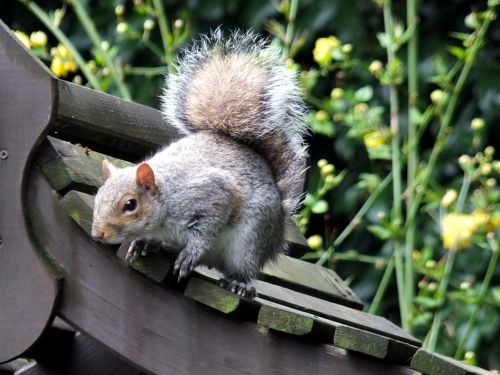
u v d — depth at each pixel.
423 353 6.40
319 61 11.00
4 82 7.22
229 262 7.44
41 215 7.20
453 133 12.49
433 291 11.16
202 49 8.42
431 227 12.33
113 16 13.34
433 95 10.88
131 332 7.04
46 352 8.17
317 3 12.71
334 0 12.70
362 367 6.59
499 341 11.98
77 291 7.12
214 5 12.90
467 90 12.61
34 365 8.27
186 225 7.21
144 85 12.90
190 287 6.90
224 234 7.41
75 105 7.69
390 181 12.68
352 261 12.85
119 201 7.01
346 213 12.77
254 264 7.43
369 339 6.43
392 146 10.92
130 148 8.20
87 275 7.12
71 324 7.12
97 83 10.87
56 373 8.17
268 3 12.80
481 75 12.42
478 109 12.52
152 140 8.33
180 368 6.96
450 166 12.43
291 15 10.82
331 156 13.01
